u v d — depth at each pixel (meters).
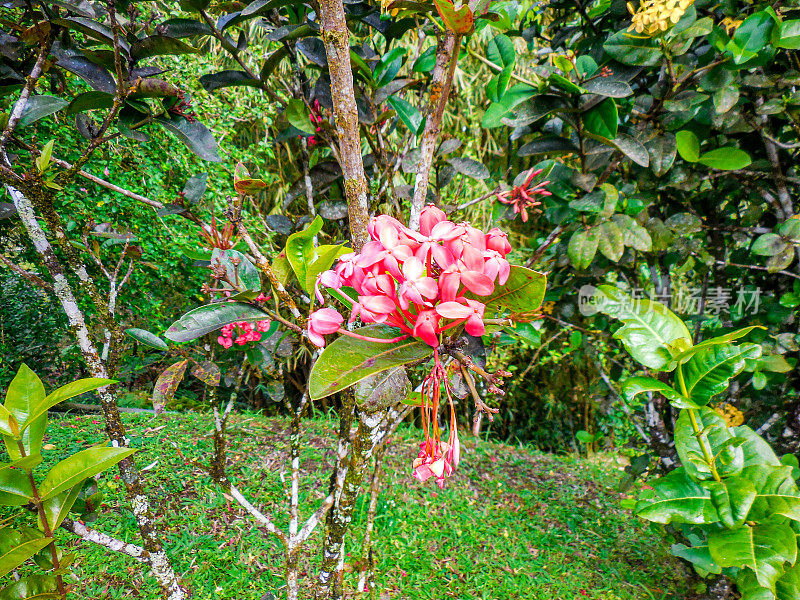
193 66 4.17
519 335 1.93
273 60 1.44
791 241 1.98
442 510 4.18
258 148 4.78
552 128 1.89
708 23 1.56
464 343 0.82
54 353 5.29
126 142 4.04
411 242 0.79
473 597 3.18
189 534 3.27
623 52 1.68
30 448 0.88
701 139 2.12
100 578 2.88
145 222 4.30
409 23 1.43
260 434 4.95
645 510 1.55
